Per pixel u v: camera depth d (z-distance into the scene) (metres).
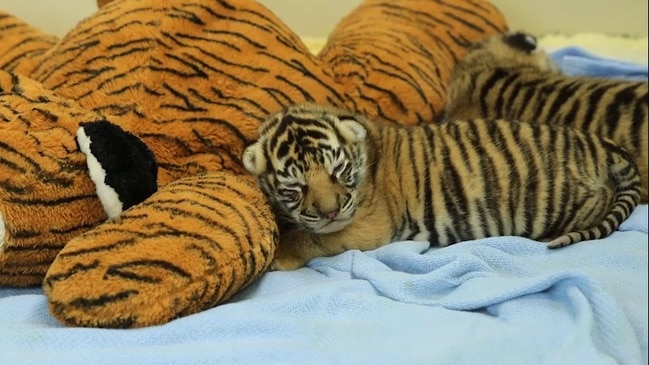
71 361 0.97
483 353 0.99
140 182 1.08
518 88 1.37
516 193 1.19
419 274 1.11
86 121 1.10
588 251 1.15
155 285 1.01
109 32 1.21
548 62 1.45
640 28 1.65
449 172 1.20
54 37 1.43
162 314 1.01
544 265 1.13
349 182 1.16
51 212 1.06
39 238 1.06
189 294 1.02
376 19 1.44
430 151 1.21
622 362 1.01
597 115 1.29
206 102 1.19
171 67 1.19
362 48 1.35
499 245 1.16
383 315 1.05
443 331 1.03
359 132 1.18
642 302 1.07
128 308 1.00
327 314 1.06
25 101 1.09
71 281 1.00
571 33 1.67
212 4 1.24
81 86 1.19
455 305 1.06
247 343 1.00
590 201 1.20
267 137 1.16
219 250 1.04
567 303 1.05
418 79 1.34
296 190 1.15
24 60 1.32
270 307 1.05
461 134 1.22
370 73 1.32
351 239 1.19
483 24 1.50
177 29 1.21
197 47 1.21
